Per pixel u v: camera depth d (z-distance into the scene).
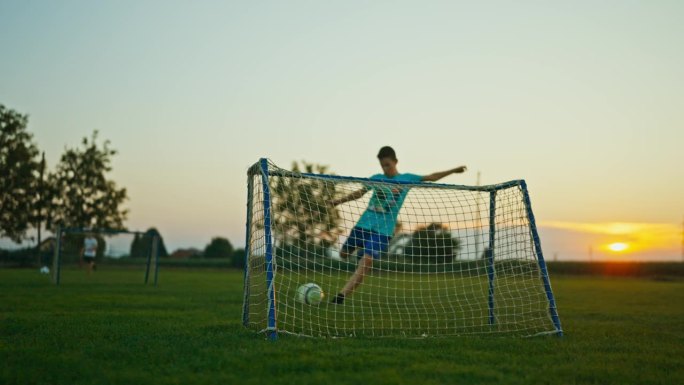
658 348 4.42
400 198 6.39
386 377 3.08
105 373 3.16
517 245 5.77
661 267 33.47
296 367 3.32
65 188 42.50
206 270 37.88
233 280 18.72
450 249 6.32
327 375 3.13
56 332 4.79
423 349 4.11
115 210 43.66
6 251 34.19
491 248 6.01
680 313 7.84
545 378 3.20
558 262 36.56
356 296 9.12
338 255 6.38
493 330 5.57
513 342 4.55
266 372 3.20
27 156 40.81
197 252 73.00
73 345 4.08
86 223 42.88
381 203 6.41
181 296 9.96
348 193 6.08
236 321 5.84
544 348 4.27
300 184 5.64
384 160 6.41
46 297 9.24
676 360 3.89
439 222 6.27
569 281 24.98
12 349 3.88
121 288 12.58
